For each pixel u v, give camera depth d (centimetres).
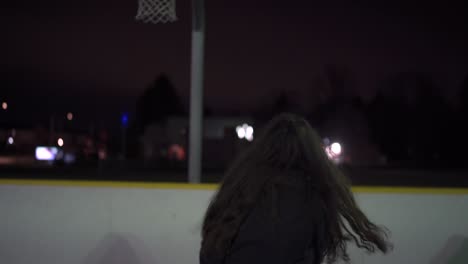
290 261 142
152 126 4794
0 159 4734
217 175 2020
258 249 142
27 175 2255
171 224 418
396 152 5488
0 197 431
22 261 424
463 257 405
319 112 5391
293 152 163
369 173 2622
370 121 5416
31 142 7300
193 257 413
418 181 2109
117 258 418
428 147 5203
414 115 5184
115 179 2025
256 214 148
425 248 408
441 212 411
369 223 172
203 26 545
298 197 152
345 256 174
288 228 143
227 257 147
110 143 6319
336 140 5078
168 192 420
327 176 163
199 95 552
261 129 182
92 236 421
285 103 5262
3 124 7175
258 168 162
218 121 4059
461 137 4944
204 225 164
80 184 426
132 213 421
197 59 547
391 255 406
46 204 427
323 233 153
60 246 422
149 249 416
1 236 427
